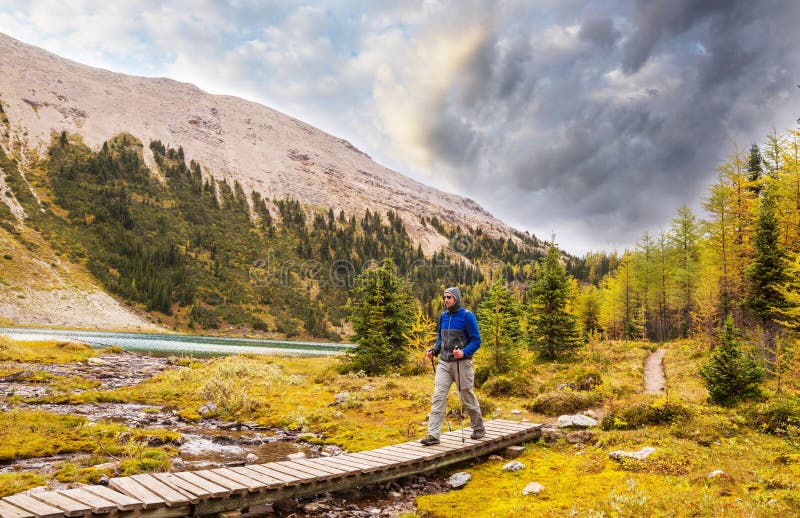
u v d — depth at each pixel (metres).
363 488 6.82
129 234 175.50
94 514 4.44
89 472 6.86
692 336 45.16
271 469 6.32
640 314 57.66
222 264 187.88
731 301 33.66
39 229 155.50
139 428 10.52
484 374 17.98
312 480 5.88
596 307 50.56
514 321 22.47
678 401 10.81
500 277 22.42
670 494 5.47
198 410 13.11
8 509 4.39
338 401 14.20
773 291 28.02
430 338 24.88
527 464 7.92
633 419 10.01
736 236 34.53
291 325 164.62
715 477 6.15
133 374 21.84
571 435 9.41
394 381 18.19
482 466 7.96
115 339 77.12
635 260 61.06
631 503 5.20
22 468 7.12
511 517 5.34
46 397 13.27
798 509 4.84
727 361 12.52
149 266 160.00
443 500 6.15
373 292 24.03
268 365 24.50
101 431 9.35
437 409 8.04
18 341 30.34
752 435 8.77
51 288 126.06
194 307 152.12
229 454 8.68
